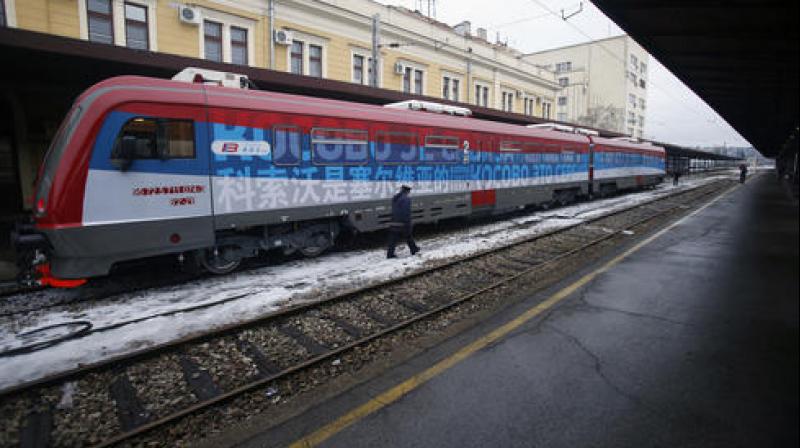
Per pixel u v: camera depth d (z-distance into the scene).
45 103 13.27
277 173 8.23
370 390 4.08
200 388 4.24
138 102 6.54
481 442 3.29
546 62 61.03
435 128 11.42
